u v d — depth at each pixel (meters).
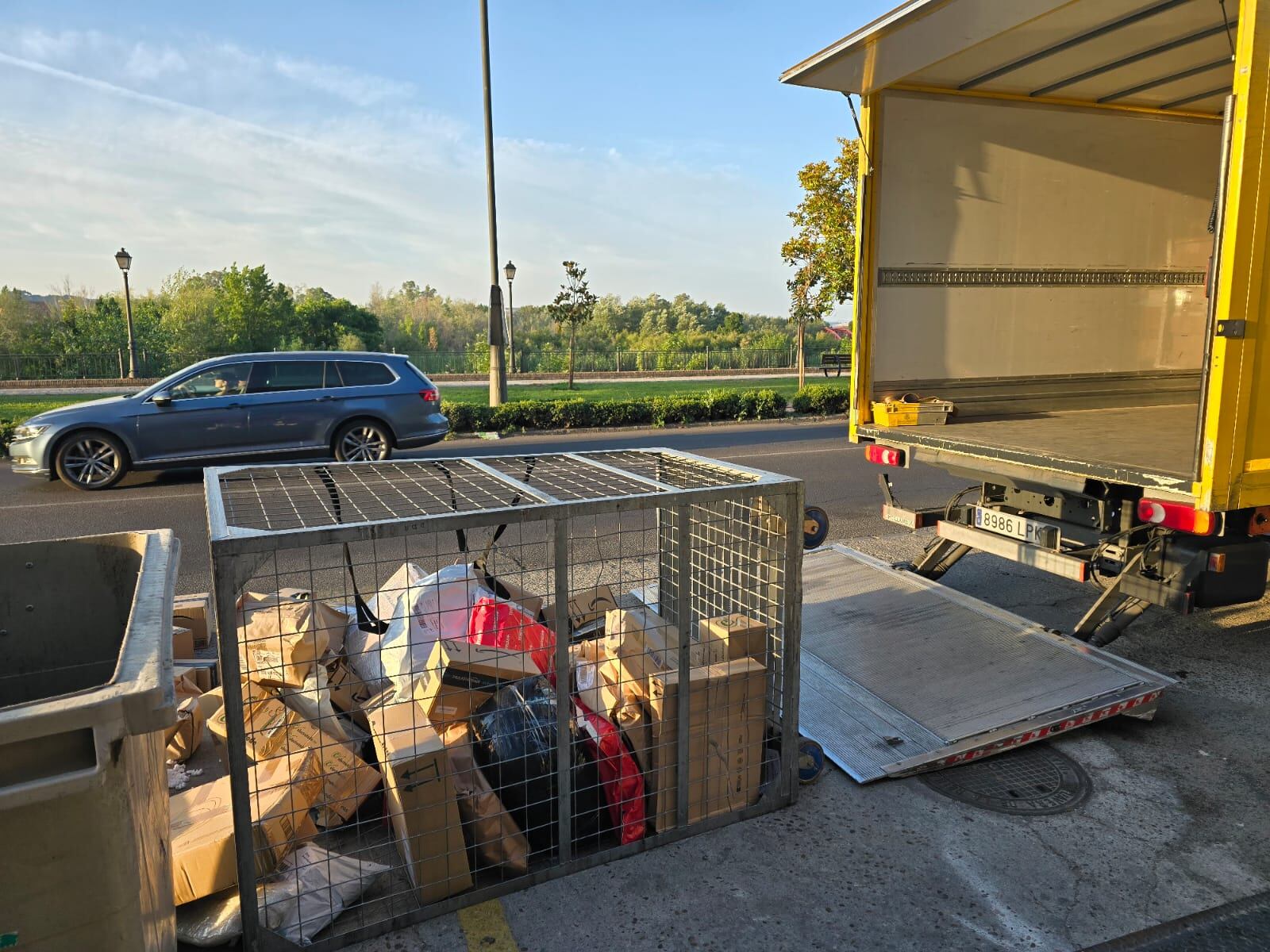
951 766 3.41
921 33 4.53
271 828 2.53
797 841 2.91
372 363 11.19
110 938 1.36
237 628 2.17
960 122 5.89
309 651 2.96
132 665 1.41
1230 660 4.55
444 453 13.43
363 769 2.89
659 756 2.85
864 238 5.64
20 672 2.29
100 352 35.09
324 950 2.36
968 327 6.15
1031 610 5.37
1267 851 2.85
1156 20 4.89
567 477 3.32
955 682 3.86
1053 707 3.56
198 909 2.43
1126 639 4.88
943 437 5.23
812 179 20.73
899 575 5.07
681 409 17.84
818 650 4.29
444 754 2.51
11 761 1.26
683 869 2.75
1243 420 3.55
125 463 9.94
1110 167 6.53
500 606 3.15
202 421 10.20
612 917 2.52
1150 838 2.93
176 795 2.91
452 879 2.56
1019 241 6.24
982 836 2.93
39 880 1.29
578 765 2.82
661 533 3.73
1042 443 4.96
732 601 3.45
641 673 2.98
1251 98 3.29
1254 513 3.86
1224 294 3.42
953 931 2.45
